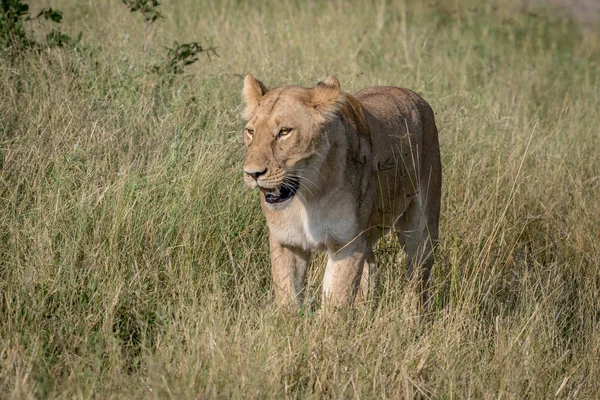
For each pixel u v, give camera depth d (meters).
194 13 19.31
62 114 11.12
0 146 10.48
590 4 34.59
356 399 7.59
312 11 21.59
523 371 8.70
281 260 9.30
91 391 7.15
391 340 8.47
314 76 14.47
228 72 14.05
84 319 8.38
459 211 12.00
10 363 7.43
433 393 8.02
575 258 11.96
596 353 9.54
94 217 9.57
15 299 8.54
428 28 23.27
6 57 12.66
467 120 14.30
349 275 9.20
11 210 9.63
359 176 9.12
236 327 8.22
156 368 7.47
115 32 15.31
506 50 23.69
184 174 10.45
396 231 10.46
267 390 7.58
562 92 19.78
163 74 13.13
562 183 13.73
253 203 10.58
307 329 8.50
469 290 9.70
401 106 10.54
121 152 10.51
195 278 9.43
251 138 8.63
